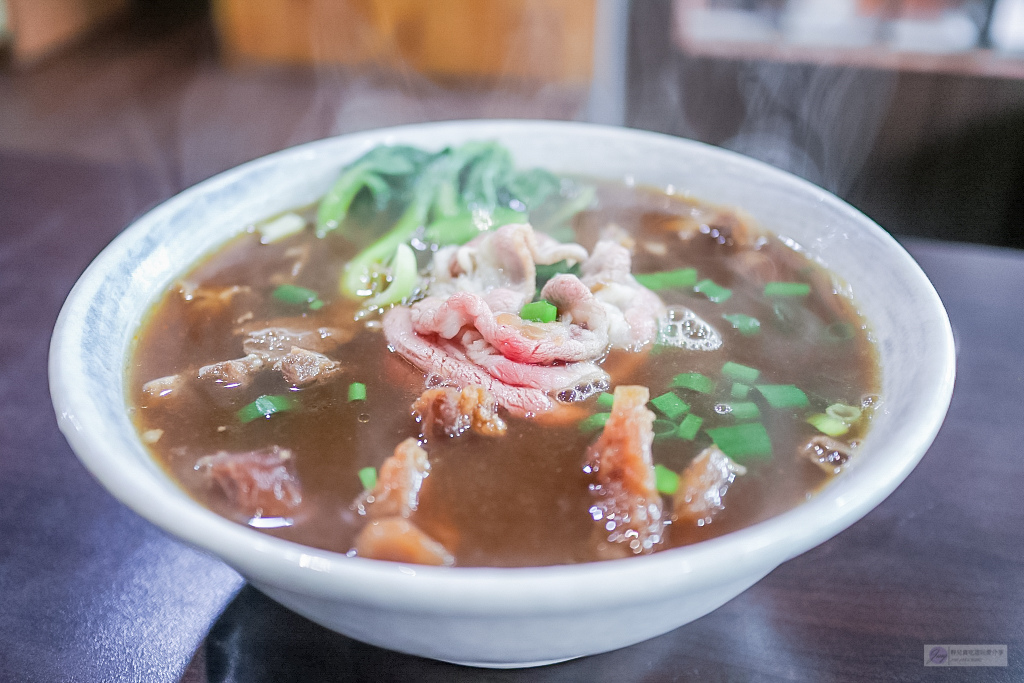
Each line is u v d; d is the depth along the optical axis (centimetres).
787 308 31
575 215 37
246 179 34
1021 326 35
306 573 19
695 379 28
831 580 26
